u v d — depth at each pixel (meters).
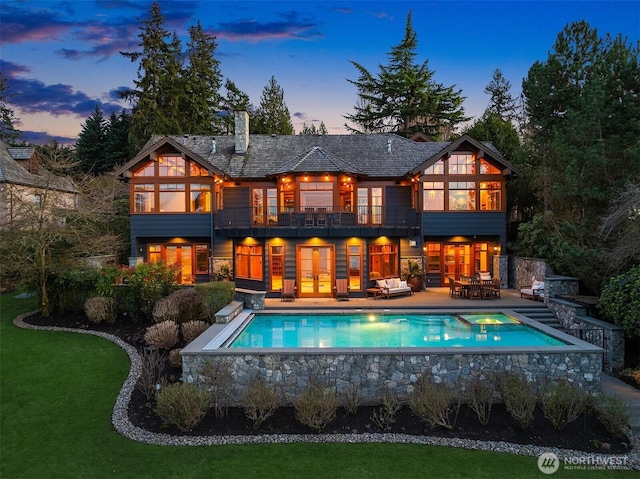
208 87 36.50
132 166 19.28
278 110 43.03
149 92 32.44
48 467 6.52
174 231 19.67
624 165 13.36
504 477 6.30
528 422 7.59
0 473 6.37
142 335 12.59
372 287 18.31
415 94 32.16
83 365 10.52
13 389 9.25
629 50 13.78
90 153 40.22
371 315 14.06
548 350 8.79
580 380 8.80
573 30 16.88
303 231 17.59
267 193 20.28
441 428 7.73
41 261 14.57
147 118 32.12
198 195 19.73
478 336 11.53
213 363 8.69
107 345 11.94
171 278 14.77
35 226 14.91
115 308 14.20
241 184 20.36
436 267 20.52
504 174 19.41
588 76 16.53
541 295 15.53
